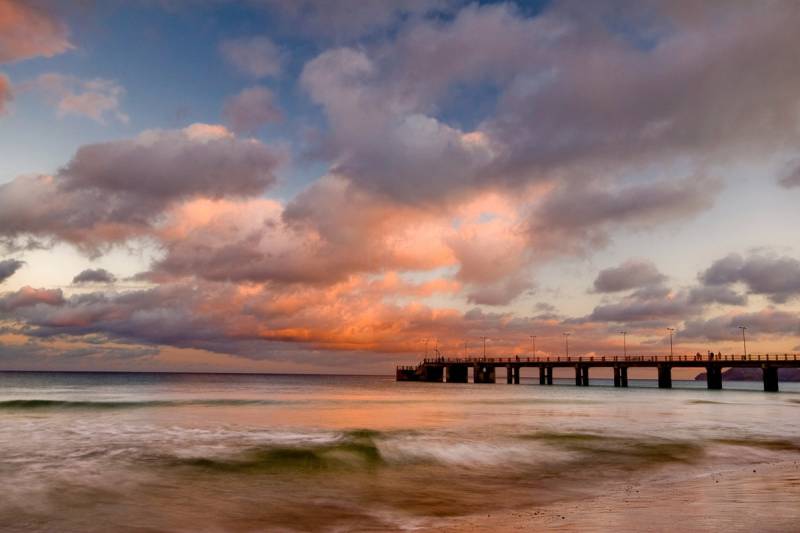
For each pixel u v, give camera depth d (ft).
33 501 49.62
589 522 40.45
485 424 121.60
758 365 357.82
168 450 76.02
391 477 64.90
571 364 456.45
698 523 38.55
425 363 580.71
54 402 171.83
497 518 44.50
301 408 169.89
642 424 126.62
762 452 88.63
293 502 51.78
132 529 41.91
